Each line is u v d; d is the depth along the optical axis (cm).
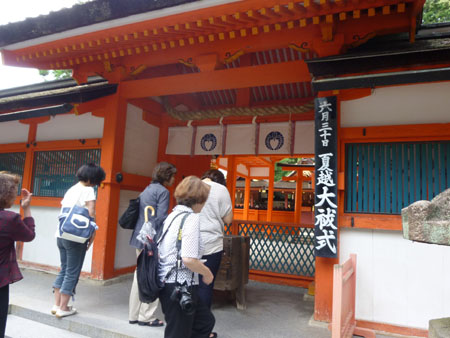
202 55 460
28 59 517
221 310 395
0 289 224
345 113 376
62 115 579
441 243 122
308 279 523
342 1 333
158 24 403
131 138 544
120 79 522
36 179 591
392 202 353
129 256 540
